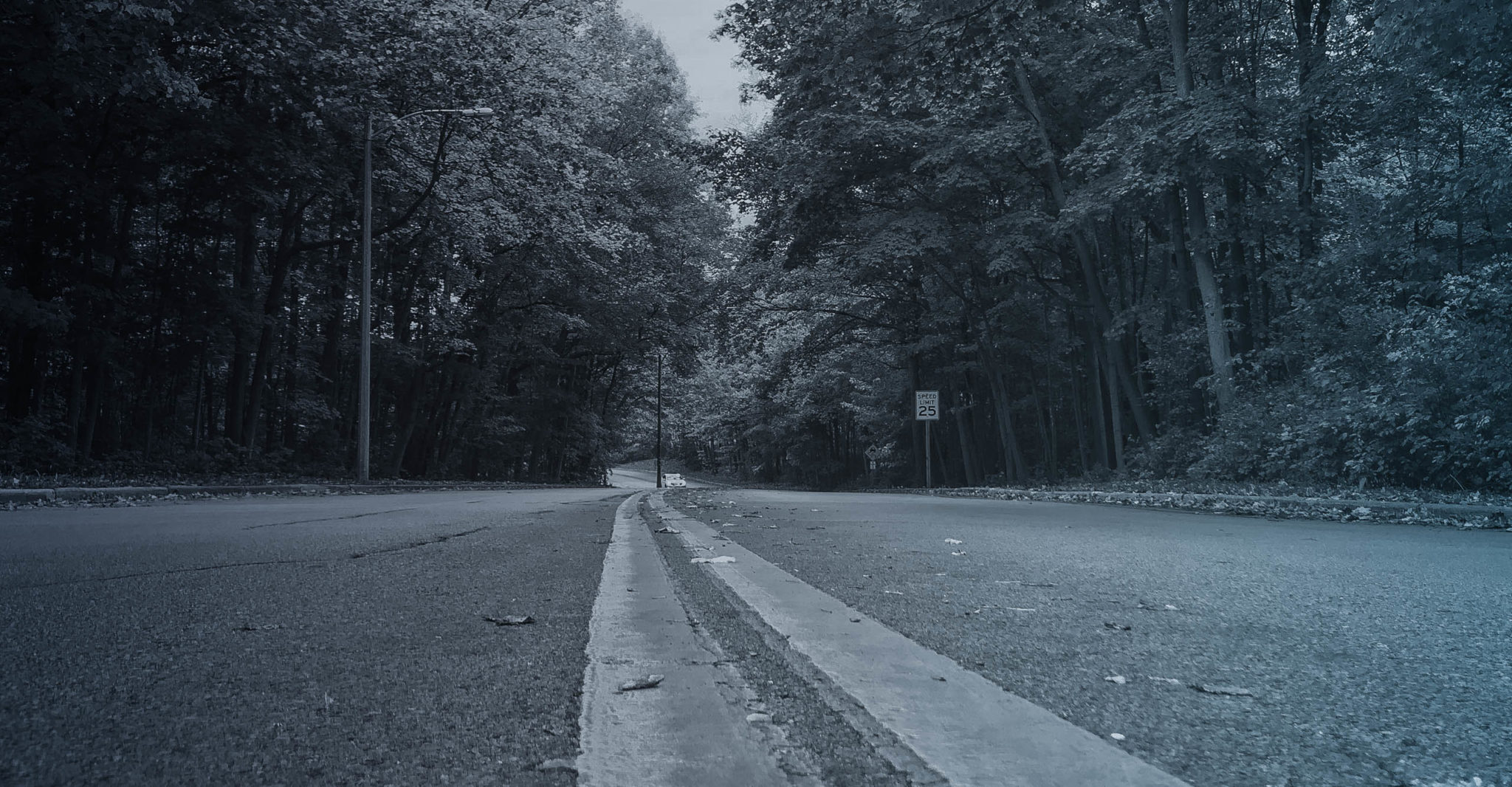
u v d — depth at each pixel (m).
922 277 33.81
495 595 3.68
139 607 3.40
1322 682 2.32
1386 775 1.61
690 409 80.12
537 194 28.66
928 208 28.86
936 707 1.97
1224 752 1.73
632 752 1.65
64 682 2.20
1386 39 14.55
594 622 3.03
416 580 4.18
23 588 3.91
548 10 28.77
